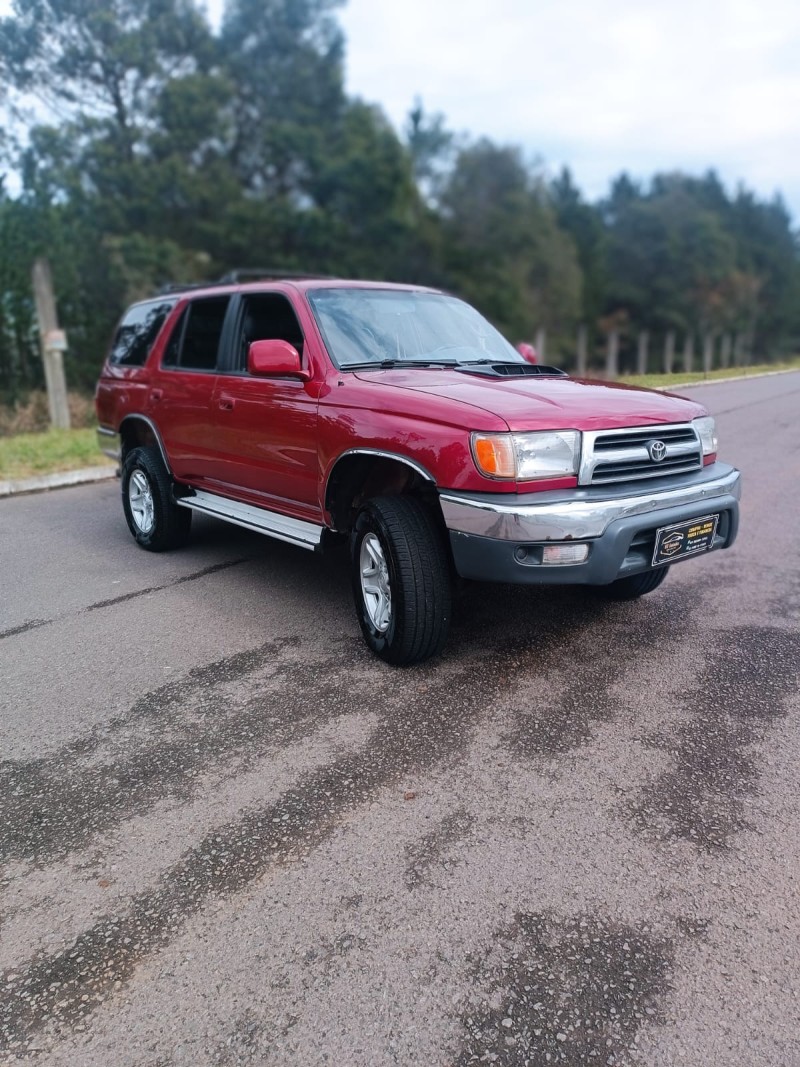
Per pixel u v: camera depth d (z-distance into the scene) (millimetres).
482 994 2049
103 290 20609
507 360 4930
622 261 58125
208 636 4391
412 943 2213
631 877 2441
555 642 4172
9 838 2711
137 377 6094
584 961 2139
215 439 5090
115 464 9531
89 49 21734
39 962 2191
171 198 23641
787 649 4020
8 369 15852
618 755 3100
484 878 2451
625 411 3670
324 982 2096
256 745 3242
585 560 3381
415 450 3602
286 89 26438
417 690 3672
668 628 4324
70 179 21266
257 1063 1882
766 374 17531
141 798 2908
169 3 23125
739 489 4090
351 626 4473
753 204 73562
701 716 3381
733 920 2264
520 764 3051
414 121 38406
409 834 2664
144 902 2398
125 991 2092
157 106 23141
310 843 2633
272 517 4836
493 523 3332
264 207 25156
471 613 4598
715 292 57156
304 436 4262
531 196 38938
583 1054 1885
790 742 3162
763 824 2670
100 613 4789
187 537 6164
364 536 3947
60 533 6773
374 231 28688
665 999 2020
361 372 4203
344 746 3213
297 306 4609
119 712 3553
